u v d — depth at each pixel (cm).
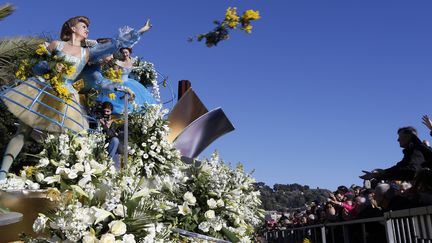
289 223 1441
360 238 813
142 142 712
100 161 525
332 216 977
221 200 617
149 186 657
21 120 576
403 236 590
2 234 421
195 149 927
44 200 436
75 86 671
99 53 661
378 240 757
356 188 983
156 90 989
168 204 587
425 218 527
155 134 720
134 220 407
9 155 569
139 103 850
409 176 624
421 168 580
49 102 595
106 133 669
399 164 640
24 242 411
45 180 466
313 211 1241
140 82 991
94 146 547
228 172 669
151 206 445
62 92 597
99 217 390
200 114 955
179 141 896
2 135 934
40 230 402
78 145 506
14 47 1020
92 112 738
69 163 486
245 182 681
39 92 591
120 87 704
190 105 945
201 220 602
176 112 931
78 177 476
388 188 665
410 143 632
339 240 924
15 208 428
